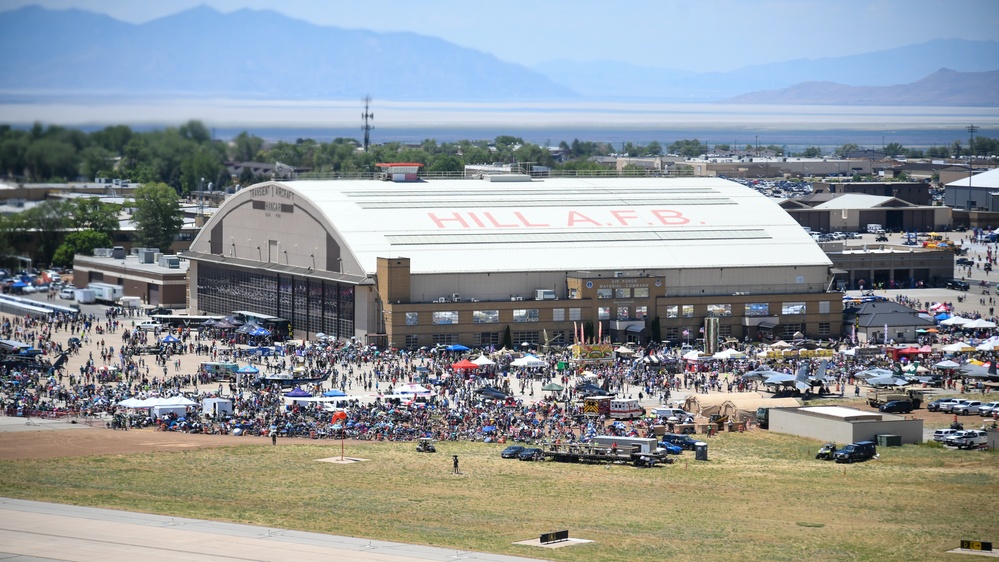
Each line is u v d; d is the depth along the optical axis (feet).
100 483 485.56
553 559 374.63
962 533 433.89
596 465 549.13
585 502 472.85
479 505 462.60
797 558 393.91
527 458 558.15
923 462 562.25
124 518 415.44
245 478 503.61
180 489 477.77
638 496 486.38
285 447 574.56
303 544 381.40
